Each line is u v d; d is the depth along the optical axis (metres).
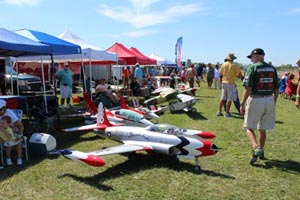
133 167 5.99
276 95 6.20
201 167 5.99
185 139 5.75
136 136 6.38
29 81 18.16
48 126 9.07
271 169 5.90
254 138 6.14
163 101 12.58
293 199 4.68
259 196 4.77
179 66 29.22
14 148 6.52
